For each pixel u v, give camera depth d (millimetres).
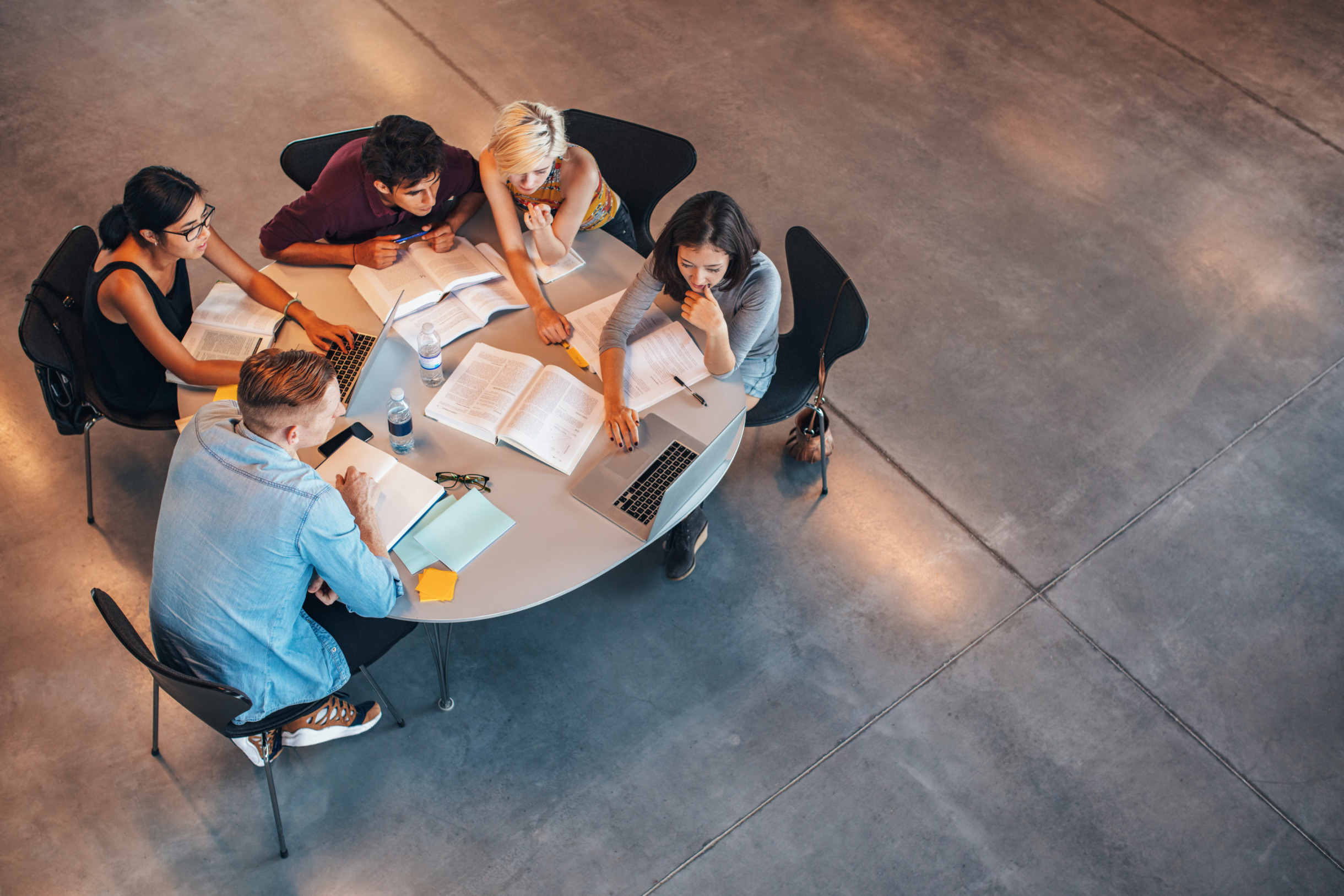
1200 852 2689
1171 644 3105
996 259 4227
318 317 2730
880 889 2590
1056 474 3525
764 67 4996
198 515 2027
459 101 4652
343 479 2268
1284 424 3715
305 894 2504
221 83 4594
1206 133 4887
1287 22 5602
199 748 2717
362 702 2785
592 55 4953
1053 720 2922
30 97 4438
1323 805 2789
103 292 2535
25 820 2564
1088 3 5602
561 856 2596
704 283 2504
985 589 3205
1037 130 4820
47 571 3033
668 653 2996
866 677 2982
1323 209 4562
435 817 2641
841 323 2838
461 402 2539
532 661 2949
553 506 2371
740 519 3324
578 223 2904
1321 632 3156
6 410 3395
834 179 4492
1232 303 4133
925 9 5441
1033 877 2629
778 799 2730
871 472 3484
